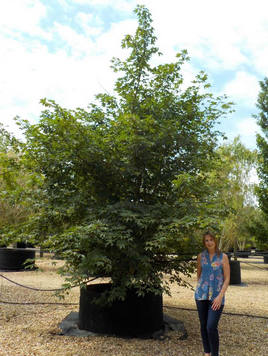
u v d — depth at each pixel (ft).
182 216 12.98
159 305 14.10
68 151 13.14
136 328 13.38
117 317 13.43
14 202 14.62
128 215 12.06
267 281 34.24
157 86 15.34
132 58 15.15
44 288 24.77
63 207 13.47
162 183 14.89
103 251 12.46
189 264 15.31
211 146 15.34
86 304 13.94
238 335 14.39
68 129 13.07
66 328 14.08
